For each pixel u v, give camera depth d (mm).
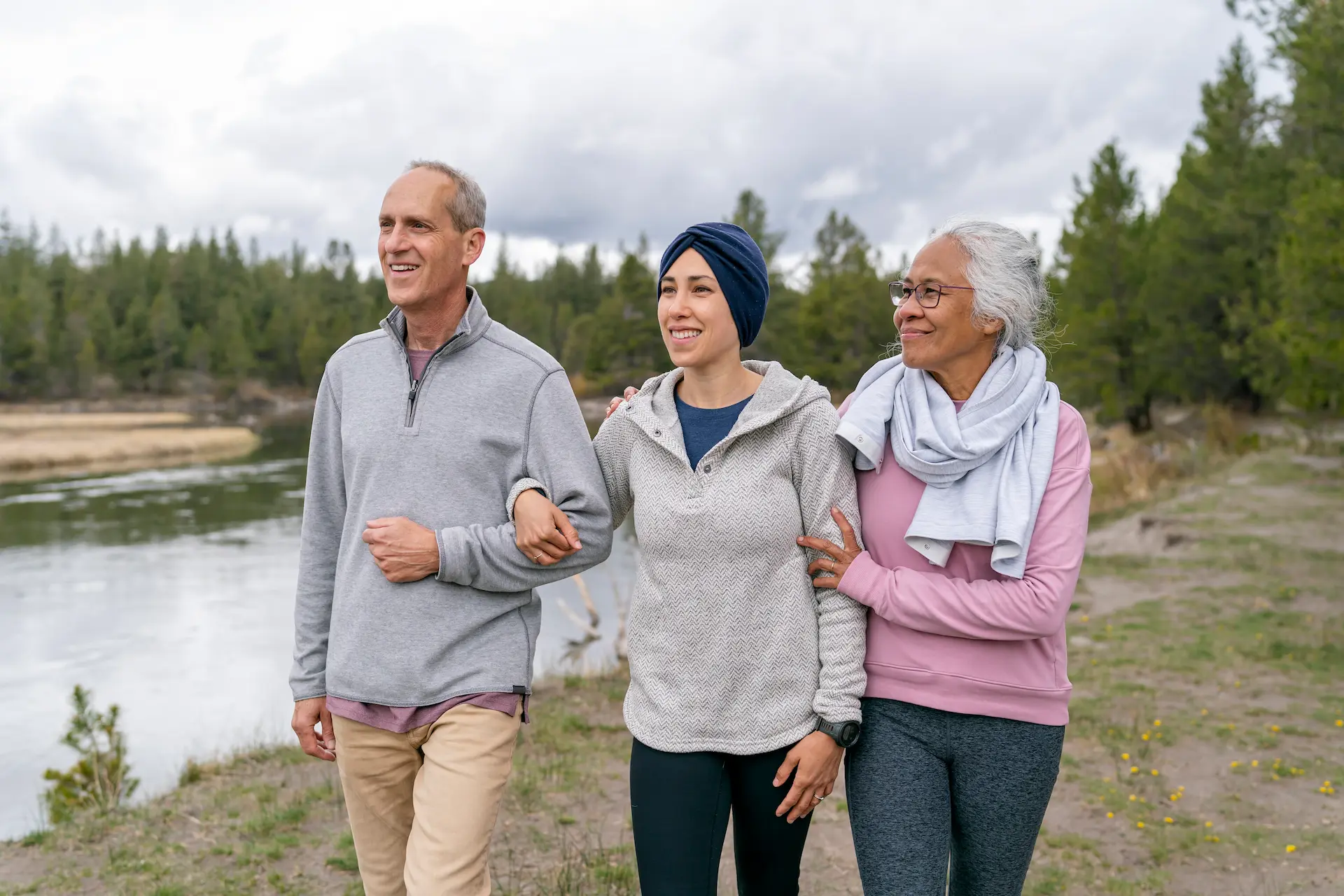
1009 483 1957
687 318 2152
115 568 18406
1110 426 30562
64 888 3773
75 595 15977
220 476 37031
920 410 2059
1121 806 4441
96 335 101062
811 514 2123
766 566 2092
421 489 2240
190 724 9055
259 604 15211
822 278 62781
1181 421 27438
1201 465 19234
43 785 7449
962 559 2012
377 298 117312
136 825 4461
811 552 2133
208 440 54719
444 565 2133
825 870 3840
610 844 4031
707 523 2074
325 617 2432
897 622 2000
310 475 2455
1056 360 28328
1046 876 3783
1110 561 11062
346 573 2279
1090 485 2029
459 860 2109
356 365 2385
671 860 2045
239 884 3756
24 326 96125
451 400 2271
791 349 60531
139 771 7312
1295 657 6793
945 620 1931
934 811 1978
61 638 13086
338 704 2250
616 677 7426
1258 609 8258
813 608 2129
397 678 2176
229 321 107625
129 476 37000
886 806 1984
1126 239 27688
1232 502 13703
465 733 2156
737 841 2178
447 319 2311
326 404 2436
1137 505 15727
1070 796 4613
